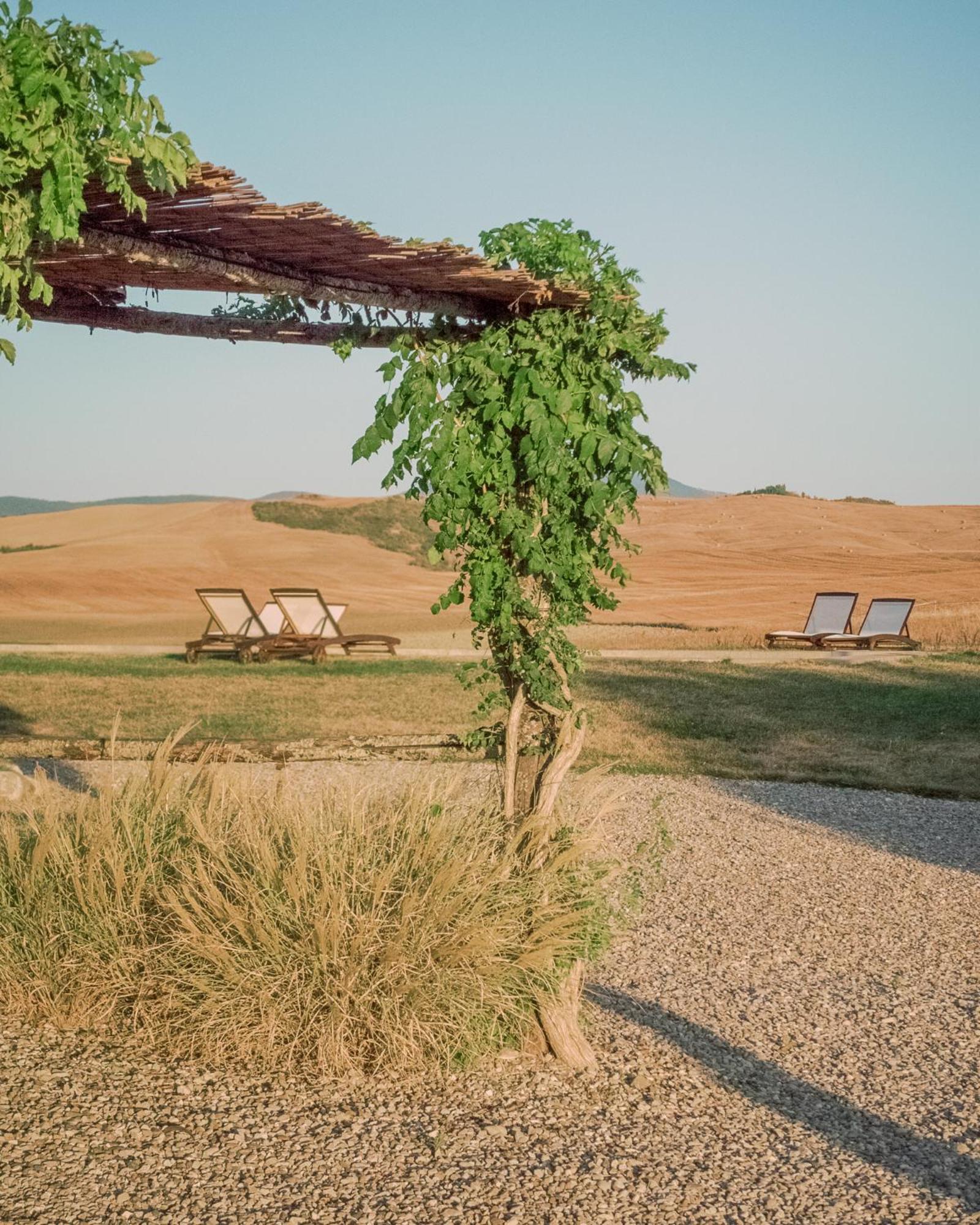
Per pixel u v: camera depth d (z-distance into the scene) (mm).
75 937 4609
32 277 3367
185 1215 3250
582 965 4762
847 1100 4438
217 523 81625
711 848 8516
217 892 4449
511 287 4297
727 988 5691
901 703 15969
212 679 17688
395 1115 3953
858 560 75500
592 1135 3914
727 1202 3541
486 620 4730
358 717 14016
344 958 4340
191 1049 4301
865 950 6359
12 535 81000
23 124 3012
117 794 5457
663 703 15867
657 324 4555
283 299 4562
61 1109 3832
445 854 4723
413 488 4613
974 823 9586
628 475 4480
